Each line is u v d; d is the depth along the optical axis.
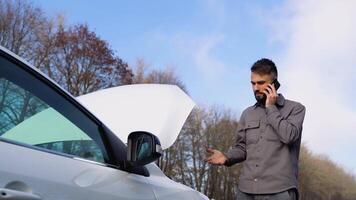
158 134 3.38
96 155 2.51
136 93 3.74
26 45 40.59
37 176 2.00
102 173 2.46
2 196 1.79
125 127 3.42
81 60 44.50
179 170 52.38
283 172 3.78
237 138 4.20
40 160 2.09
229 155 4.13
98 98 3.76
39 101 2.29
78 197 2.19
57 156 2.22
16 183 1.89
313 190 89.56
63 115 2.41
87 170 2.36
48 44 42.50
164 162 50.91
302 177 86.69
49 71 42.56
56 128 2.34
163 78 54.38
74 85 43.97
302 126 3.89
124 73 48.59
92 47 45.31
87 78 44.53
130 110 3.57
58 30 43.50
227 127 58.62
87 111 2.57
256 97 4.05
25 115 2.19
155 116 3.50
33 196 1.93
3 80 2.11
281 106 3.94
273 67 4.02
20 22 40.03
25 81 2.24
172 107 3.57
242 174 4.04
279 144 3.83
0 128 2.02
